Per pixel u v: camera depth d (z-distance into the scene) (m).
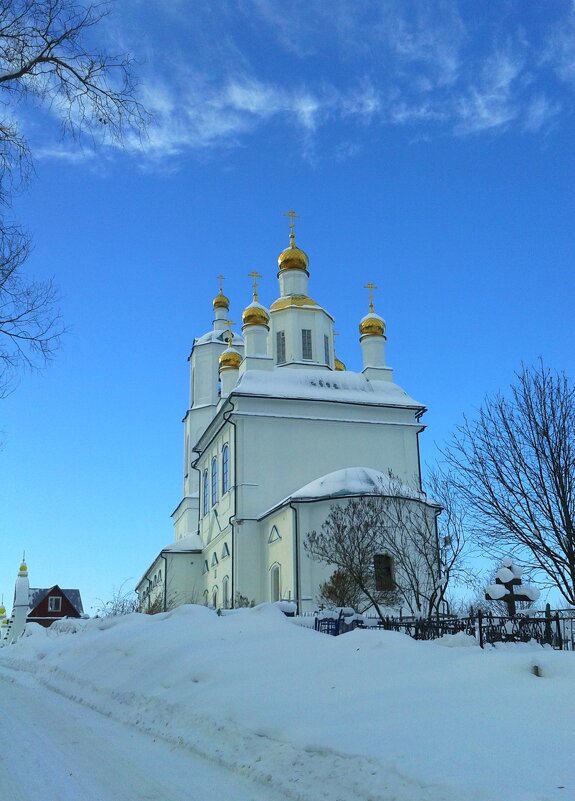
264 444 39.75
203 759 8.02
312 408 40.75
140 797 6.53
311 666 10.04
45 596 65.31
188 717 9.50
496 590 18.36
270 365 43.44
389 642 10.40
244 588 37.44
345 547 28.52
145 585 59.03
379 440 41.09
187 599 46.41
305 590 32.59
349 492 33.25
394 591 29.02
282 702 8.71
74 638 21.22
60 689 15.29
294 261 48.38
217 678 10.59
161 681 11.85
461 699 7.43
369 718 7.47
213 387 60.09
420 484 38.91
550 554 18.86
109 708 11.95
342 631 20.03
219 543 42.84
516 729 6.38
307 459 39.94
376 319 44.88
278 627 13.55
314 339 46.84
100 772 7.50
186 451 59.91
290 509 34.22
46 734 9.88
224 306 63.50
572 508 18.80
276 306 47.62
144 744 9.06
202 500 49.03
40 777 7.30
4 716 11.67
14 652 25.55
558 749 5.80
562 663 7.72
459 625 17.78
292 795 6.42
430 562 27.20
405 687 8.24
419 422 42.03
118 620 20.34
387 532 28.03
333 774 6.43
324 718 7.83
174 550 48.09
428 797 5.50
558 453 19.03
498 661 8.22
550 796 5.02
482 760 5.85
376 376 43.59
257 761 7.34
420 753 6.25
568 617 17.58
